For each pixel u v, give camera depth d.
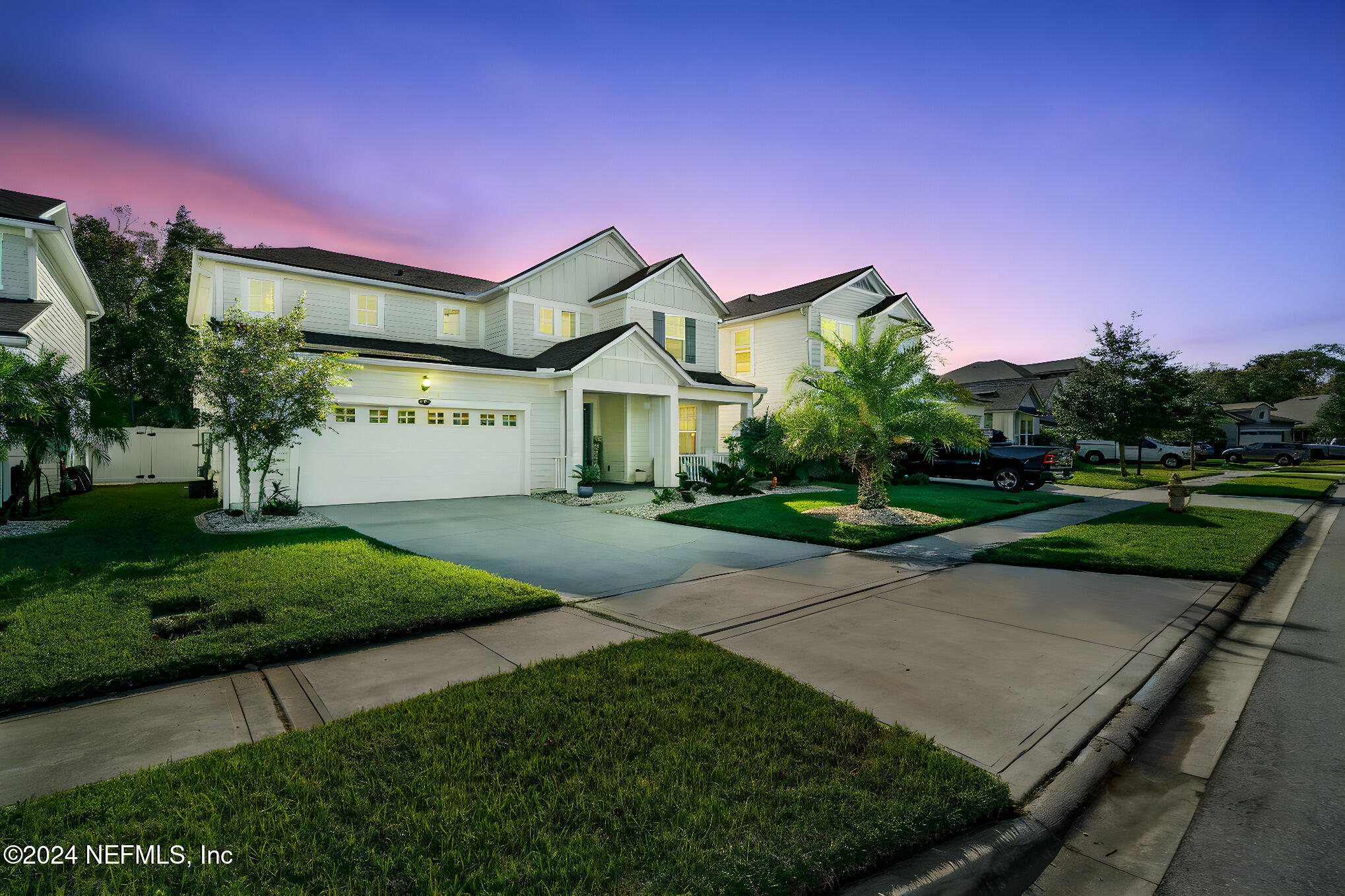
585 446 18.97
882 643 5.02
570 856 2.38
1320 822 2.86
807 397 12.42
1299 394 70.94
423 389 13.87
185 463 21.12
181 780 2.87
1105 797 3.09
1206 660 4.95
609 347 15.80
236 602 5.61
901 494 16.08
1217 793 3.12
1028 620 5.66
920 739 3.34
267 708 3.74
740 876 2.29
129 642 4.54
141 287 33.06
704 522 10.91
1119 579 7.28
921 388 11.66
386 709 3.60
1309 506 14.98
